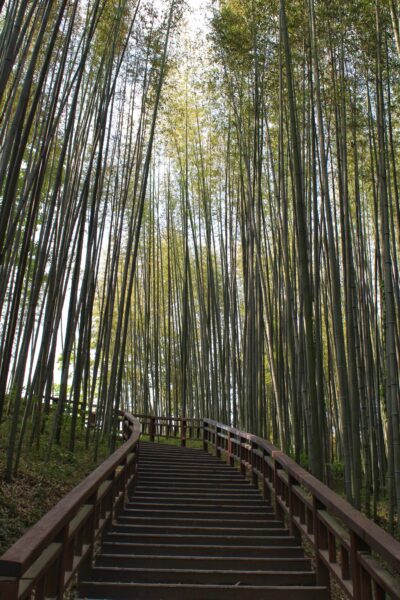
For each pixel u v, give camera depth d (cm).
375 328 679
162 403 1570
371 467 694
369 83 639
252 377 781
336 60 609
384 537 172
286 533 381
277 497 410
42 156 479
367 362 635
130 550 335
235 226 1038
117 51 695
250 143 757
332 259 475
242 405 888
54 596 185
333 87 574
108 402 733
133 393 1505
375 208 625
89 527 271
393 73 615
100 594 261
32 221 478
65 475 549
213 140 978
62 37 619
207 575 291
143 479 607
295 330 682
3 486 438
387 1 529
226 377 1070
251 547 338
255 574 292
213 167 1059
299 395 704
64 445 717
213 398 1085
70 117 543
